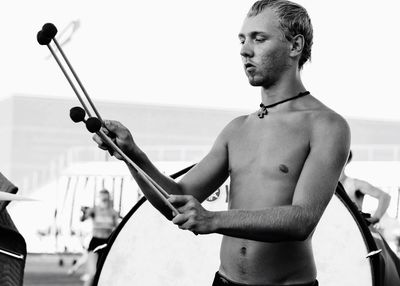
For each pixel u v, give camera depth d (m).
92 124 2.49
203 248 3.53
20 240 2.63
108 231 10.38
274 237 2.51
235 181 2.84
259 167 2.78
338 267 3.43
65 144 24.23
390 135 26.84
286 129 2.76
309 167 2.65
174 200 2.45
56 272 11.78
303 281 2.79
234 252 2.81
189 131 25.27
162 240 3.51
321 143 2.68
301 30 2.79
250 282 2.78
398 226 8.53
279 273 2.76
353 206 3.40
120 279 3.50
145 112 24.84
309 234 2.57
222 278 2.85
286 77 2.79
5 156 23.94
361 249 3.41
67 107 24.39
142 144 24.95
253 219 2.47
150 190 2.75
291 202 2.72
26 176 23.84
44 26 2.56
